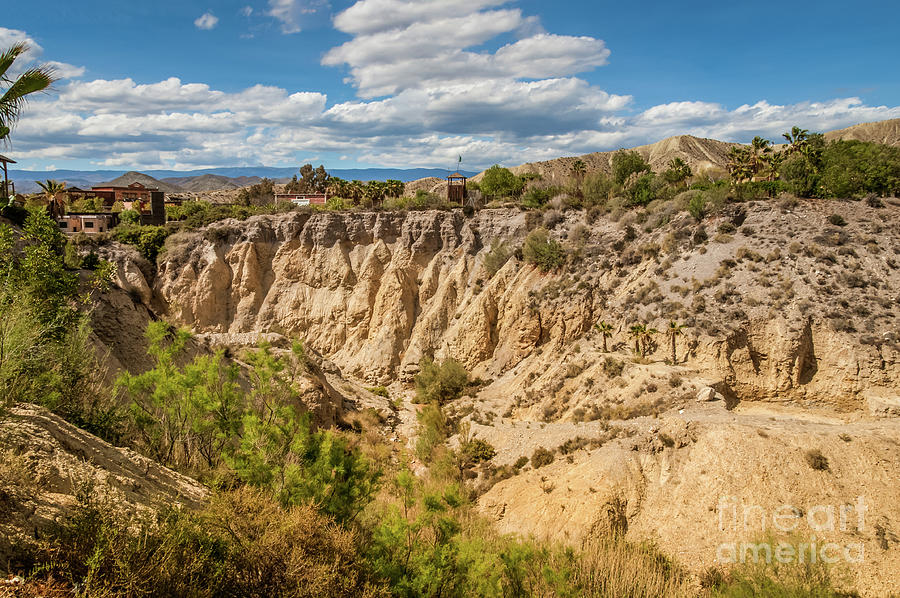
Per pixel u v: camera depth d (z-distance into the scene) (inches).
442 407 1753.2
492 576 484.4
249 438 464.8
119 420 536.7
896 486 860.0
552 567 674.8
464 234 2364.7
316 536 339.6
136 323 984.9
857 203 1702.8
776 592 707.4
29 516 265.4
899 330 1298.0
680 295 1582.2
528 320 1920.5
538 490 1082.7
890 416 1151.6
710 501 918.4
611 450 1089.4
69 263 959.6
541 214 2290.8
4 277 537.3
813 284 1443.2
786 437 970.1
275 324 2269.9
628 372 1398.9
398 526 422.3
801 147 2204.7
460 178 3046.3
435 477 1215.6
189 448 550.3
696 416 1127.6
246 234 2364.7
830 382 1309.1
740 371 1376.7
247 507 338.0
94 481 319.9
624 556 816.3
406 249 2354.8
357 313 2272.4
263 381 559.2
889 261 1456.7
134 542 263.0
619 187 2472.9
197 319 2210.9
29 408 394.3
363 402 1696.6
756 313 1418.6
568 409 1424.7
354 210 2519.7
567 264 1983.3
